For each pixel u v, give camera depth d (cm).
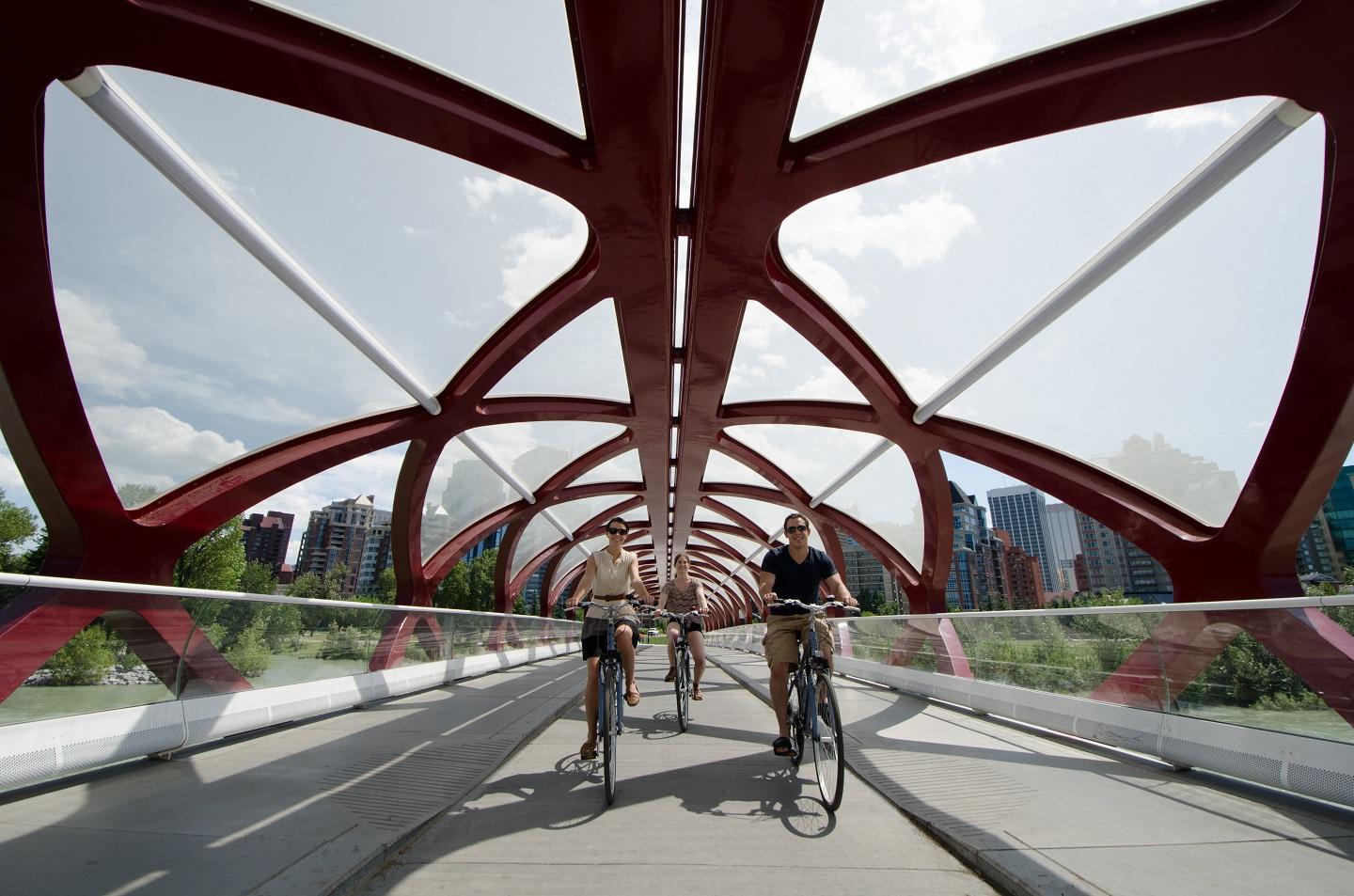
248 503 1178
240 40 571
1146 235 793
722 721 750
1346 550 4744
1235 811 387
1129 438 1112
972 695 808
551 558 3103
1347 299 667
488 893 281
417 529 1658
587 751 486
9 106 586
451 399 1310
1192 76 577
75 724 443
